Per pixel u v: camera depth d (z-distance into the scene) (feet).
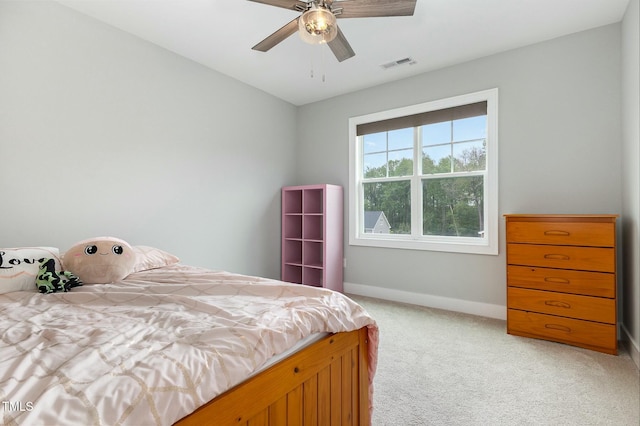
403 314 10.11
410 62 10.29
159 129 9.30
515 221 8.30
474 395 5.67
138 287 5.32
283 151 13.67
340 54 7.11
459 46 9.30
